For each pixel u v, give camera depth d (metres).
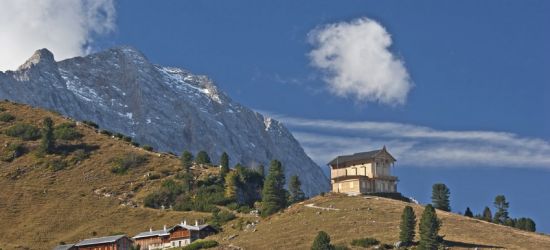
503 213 185.75
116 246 163.00
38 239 180.88
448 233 141.88
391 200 171.50
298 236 142.12
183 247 150.25
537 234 150.00
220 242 149.62
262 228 158.12
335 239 137.12
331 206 166.38
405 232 131.25
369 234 138.50
